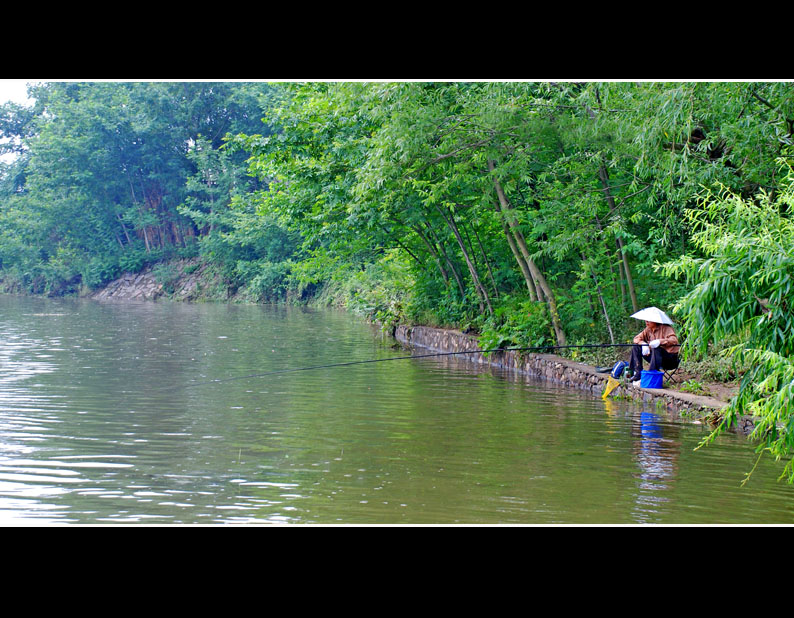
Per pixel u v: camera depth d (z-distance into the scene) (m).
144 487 7.05
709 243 6.82
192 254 56.00
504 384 13.92
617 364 12.31
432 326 22.28
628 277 14.83
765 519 6.23
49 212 57.22
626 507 6.52
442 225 20.19
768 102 9.77
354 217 19.56
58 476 7.42
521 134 13.55
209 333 24.88
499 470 7.69
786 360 5.81
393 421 10.25
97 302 49.75
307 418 10.43
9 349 19.30
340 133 19.55
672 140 10.57
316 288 46.75
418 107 13.64
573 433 9.49
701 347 6.73
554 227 14.46
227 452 8.43
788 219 6.59
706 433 9.51
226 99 53.78
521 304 16.61
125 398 11.97
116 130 55.03
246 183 52.12
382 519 6.19
